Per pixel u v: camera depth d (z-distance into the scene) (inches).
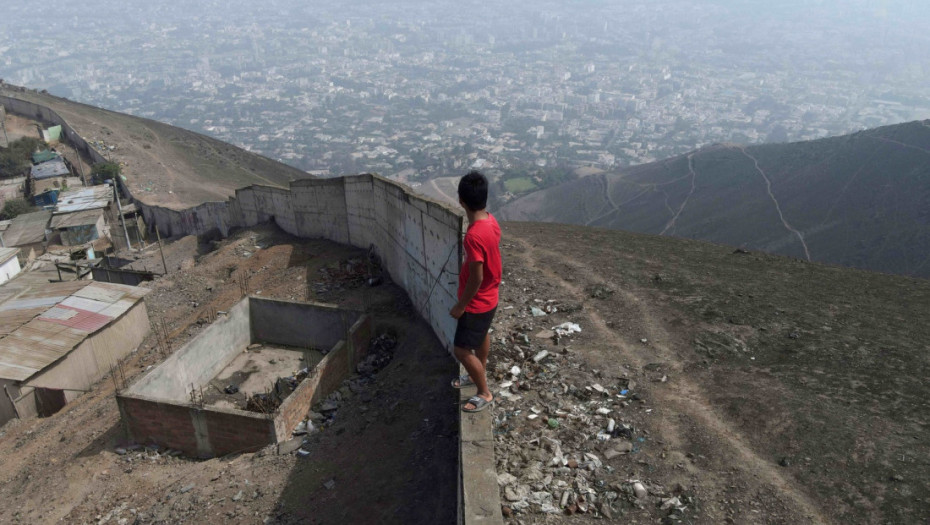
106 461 356.2
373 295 509.7
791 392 223.9
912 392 219.0
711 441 193.0
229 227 1025.5
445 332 393.1
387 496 259.9
